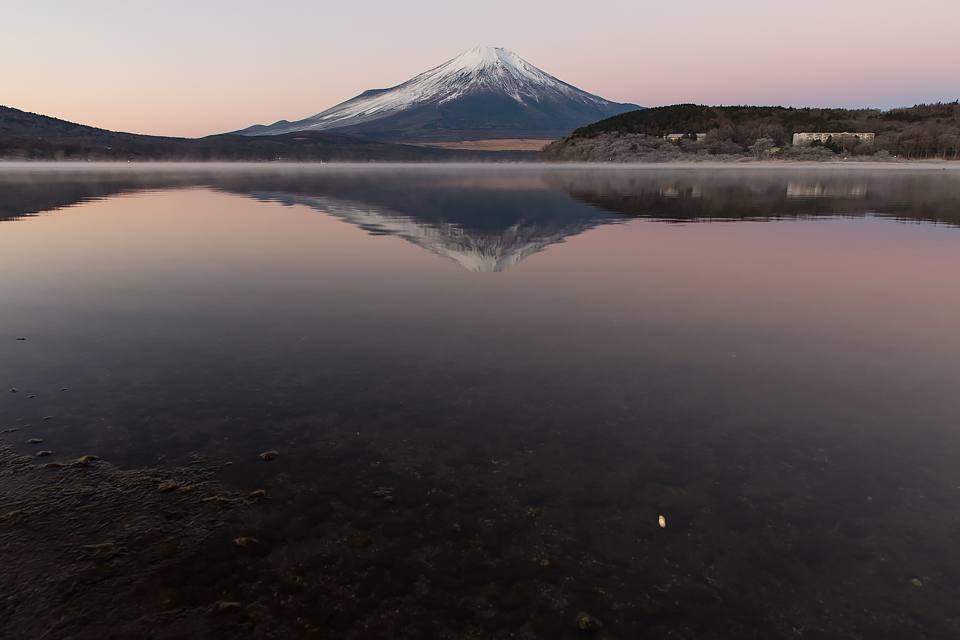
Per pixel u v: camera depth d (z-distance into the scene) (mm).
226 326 4043
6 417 2578
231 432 2486
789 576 1718
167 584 1642
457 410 2729
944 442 2438
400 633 1492
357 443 2414
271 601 1595
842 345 3676
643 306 4668
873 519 1958
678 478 2188
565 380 3094
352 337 3807
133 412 2652
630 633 1511
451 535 1873
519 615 1563
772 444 2430
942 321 4207
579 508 2012
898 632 1518
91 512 1932
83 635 1463
